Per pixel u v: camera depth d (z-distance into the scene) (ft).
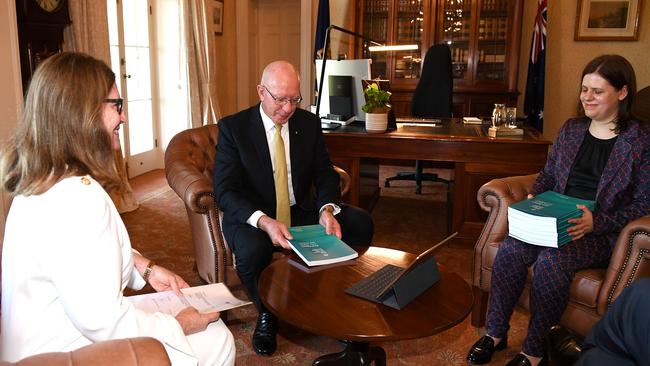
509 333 7.54
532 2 18.15
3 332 3.57
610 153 6.61
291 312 4.79
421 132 11.21
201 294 4.98
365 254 6.25
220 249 7.48
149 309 4.63
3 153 3.62
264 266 6.75
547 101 18.76
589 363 4.09
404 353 7.02
